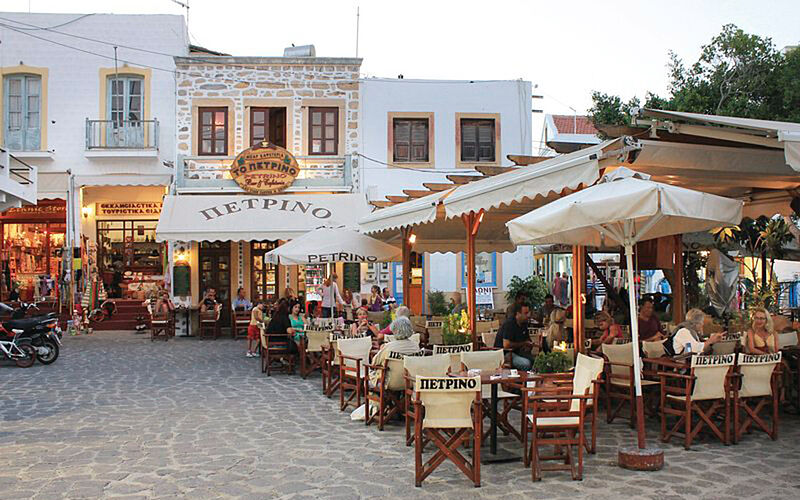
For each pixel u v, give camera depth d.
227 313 22.61
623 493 6.14
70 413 9.88
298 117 22.17
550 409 7.01
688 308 16.17
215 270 22.73
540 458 6.82
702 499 5.95
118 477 6.75
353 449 7.79
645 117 7.56
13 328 14.78
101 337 20.83
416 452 6.48
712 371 7.68
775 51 17.41
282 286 22.84
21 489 6.38
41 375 13.58
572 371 7.80
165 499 6.12
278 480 6.65
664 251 13.66
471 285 11.29
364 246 13.80
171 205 20.67
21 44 22.14
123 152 21.78
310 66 22.22
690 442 7.58
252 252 22.88
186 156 21.83
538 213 7.12
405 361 7.82
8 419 9.47
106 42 22.27
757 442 7.86
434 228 14.49
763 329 9.15
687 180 9.23
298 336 13.84
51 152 21.92
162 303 20.48
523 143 22.56
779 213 10.80
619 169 6.94
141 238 25.33
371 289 20.81
